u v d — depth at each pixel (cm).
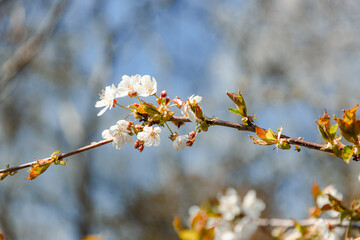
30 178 160
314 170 836
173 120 164
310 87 891
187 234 216
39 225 1144
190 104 163
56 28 597
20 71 587
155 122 166
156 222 1038
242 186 935
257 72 1035
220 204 328
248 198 335
